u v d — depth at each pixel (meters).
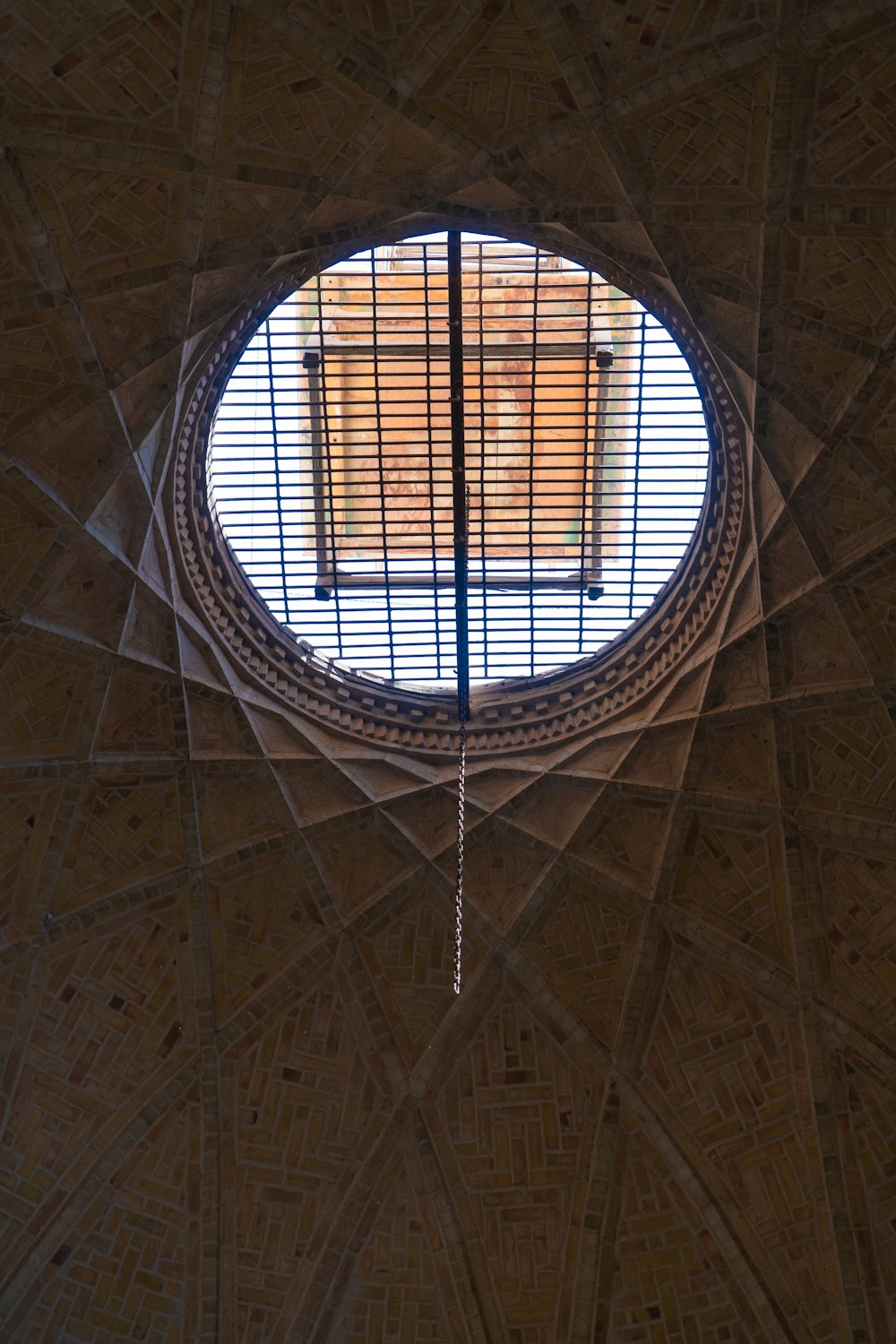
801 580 18.78
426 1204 20.41
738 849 20.27
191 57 14.44
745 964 20.12
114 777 19.84
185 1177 20.16
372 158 15.62
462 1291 20.00
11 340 16.48
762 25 14.23
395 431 20.92
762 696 19.56
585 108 14.86
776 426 17.73
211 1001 20.48
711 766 20.20
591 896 20.91
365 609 21.98
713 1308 19.56
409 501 21.44
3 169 14.95
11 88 14.60
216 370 18.31
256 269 16.64
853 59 14.38
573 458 21.08
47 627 18.55
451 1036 20.77
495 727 21.86
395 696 22.06
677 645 20.66
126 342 16.78
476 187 16.00
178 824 20.28
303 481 21.08
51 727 19.36
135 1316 19.56
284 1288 19.98
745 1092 20.11
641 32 14.36
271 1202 20.28
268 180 15.53
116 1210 19.88
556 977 20.92
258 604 21.45
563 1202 20.41
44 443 17.30
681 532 21.30
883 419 17.08
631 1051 20.53
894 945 19.56
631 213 15.77
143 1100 20.16
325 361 20.34
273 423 20.59
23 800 19.56
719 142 15.11
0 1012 19.64
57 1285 19.42
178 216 15.70
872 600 18.48
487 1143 20.62
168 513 19.05
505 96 14.91
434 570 21.62
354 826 21.00
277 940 20.80
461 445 19.09
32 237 15.56
